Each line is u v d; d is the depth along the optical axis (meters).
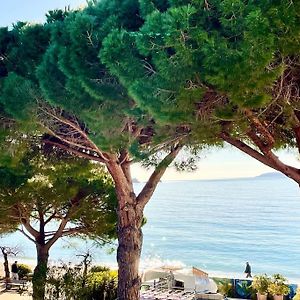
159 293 12.23
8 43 6.86
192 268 13.64
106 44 4.46
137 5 5.61
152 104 4.45
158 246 38.75
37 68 5.70
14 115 5.93
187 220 61.62
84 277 10.28
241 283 13.67
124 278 7.81
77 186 10.45
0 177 9.88
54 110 6.16
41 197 10.38
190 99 4.37
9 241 40.34
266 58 3.90
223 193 150.88
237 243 40.75
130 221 7.88
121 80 4.54
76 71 5.09
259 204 92.50
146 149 6.17
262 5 4.10
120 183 7.77
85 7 6.49
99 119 5.52
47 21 6.69
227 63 3.99
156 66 4.38
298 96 4.78
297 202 97.38
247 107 4.30
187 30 4.08
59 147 7.93
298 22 3.90
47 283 9.97
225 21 4.17
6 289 14.30
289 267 30.03
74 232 11.12
